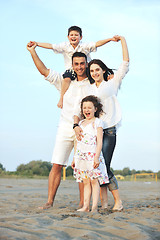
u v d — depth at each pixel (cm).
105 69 418
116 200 394
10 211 378
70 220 278
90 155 371
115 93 410
